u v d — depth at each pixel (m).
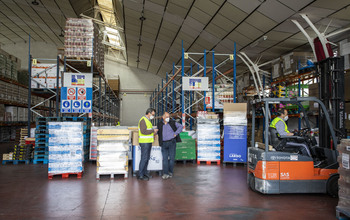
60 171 7.16
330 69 6.42
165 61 25.34
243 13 11.55
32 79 11.70
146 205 4.86
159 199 5.23
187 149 9.80
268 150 5.76
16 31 27.53
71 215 4.33
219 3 11.70
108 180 6.94
